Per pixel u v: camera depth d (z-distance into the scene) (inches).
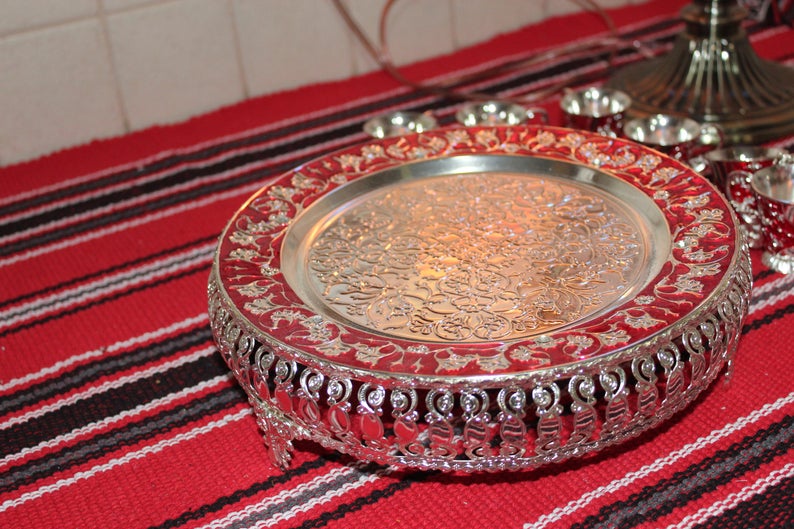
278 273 36.4
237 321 34.0
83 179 63.0
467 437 30.8
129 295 50.1
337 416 31.8
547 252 38.3
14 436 40.8
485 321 34.1
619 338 30.9
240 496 36.4
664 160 42.2
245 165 62.7
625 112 56.1
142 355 45.2
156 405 41.9
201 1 67.7
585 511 34.2
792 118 58.9
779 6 73.6
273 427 35.4
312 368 31.7
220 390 42.5
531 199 42.4
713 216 37.4
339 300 36.0
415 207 42.7
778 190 45.9
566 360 30.1
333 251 39.5
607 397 30.7
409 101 70.2
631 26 78.6
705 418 38.1
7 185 63.1
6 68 63.4
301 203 41.7
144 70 67.9
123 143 67.4
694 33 60.4
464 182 44.4
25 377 44.5
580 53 74.7
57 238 56.4
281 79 73.4
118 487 37.4
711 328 32.7
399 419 30.9
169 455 38.9
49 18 63.3
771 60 67.8
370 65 76.0
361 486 36.3
